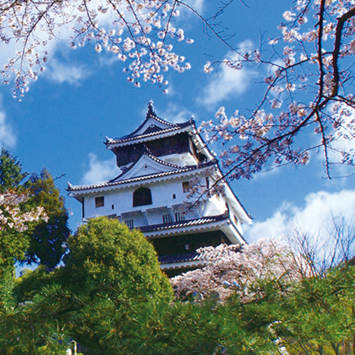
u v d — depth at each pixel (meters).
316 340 2.03
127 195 30.17
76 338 2.15
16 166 36.78
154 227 26.16
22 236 20.92
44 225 35.44
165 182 29.67
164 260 23.31
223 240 25.86
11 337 1.94
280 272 8.15
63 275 15.41
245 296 2.32
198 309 2.02
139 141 33.44
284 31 5.91
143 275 14.96
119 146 33.94
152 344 1.93
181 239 25.52
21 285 15.19
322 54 4.38
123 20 5.79
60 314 2.12
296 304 2.15
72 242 16.70
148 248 16.89
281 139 5.32
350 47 5.41
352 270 2.28
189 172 28.70
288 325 2.01
